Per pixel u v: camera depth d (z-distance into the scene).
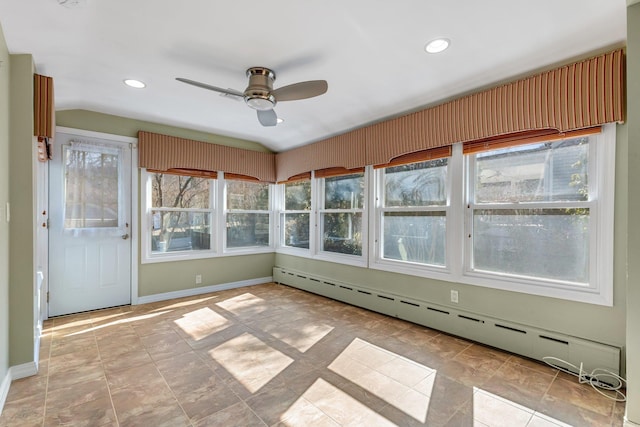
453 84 2.81
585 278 2.37
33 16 1.83
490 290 2.82
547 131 2.44
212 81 2.80
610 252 2.19
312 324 3.33
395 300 3.54
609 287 2.19
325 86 2.38
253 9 1.82
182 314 3.61
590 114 2.17
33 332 2.27
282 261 5.29
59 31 2.00
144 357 2.55
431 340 2.92
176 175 4.37
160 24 1.96
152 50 2.28
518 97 2.52
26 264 2.25
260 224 5.32
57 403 1.93
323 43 2.19
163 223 4.25
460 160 3.01
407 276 3.47
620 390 2.09
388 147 3.56
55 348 2.70
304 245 4.99
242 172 4.92
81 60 2.41
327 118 3.83
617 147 2.15
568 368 2.34
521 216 2.69
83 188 3.63
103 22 1.92
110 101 3.34
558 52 2.25
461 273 3.00
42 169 3.38
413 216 3.50
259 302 4.14
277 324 3.32
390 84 2.85
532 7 1.79
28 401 1.95
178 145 4.25
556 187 2.51
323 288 4.46
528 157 2.65
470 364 2.46
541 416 1.83
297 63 2.48
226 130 4.44
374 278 3.82
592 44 2.13
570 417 1.83
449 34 2.07
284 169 5.18
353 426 1.75
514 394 2.05
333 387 2.13
